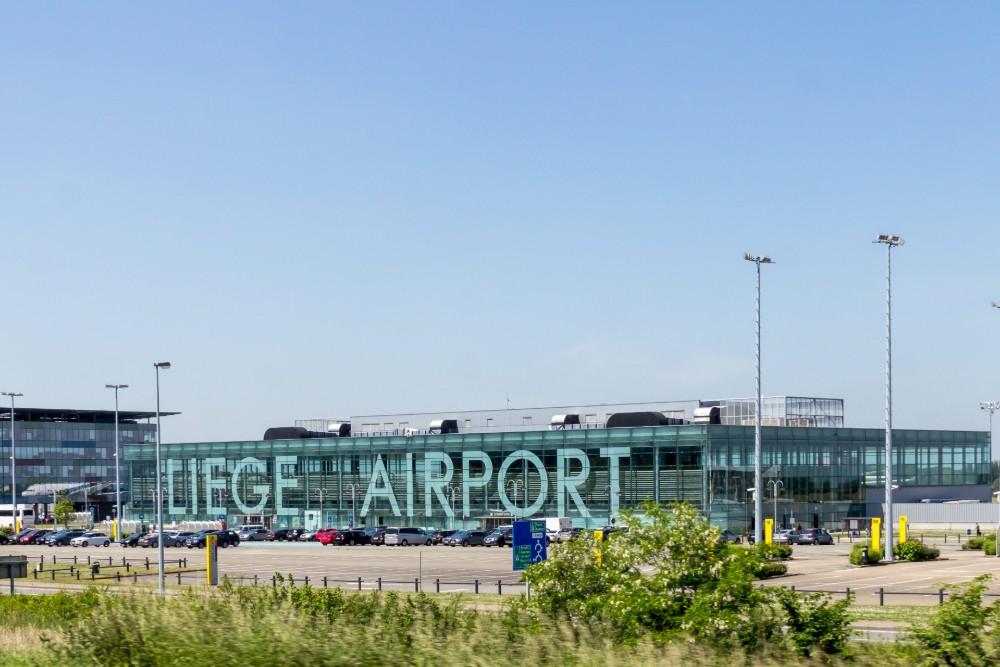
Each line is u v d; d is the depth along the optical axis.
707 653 21.06
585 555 27.94
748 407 126.75
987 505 119.88
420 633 22.28
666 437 111.69
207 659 21.28
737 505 111.62
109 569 75.88
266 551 99.19
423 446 127.25
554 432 118.69
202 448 142.50
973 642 20.23
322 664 20.50
